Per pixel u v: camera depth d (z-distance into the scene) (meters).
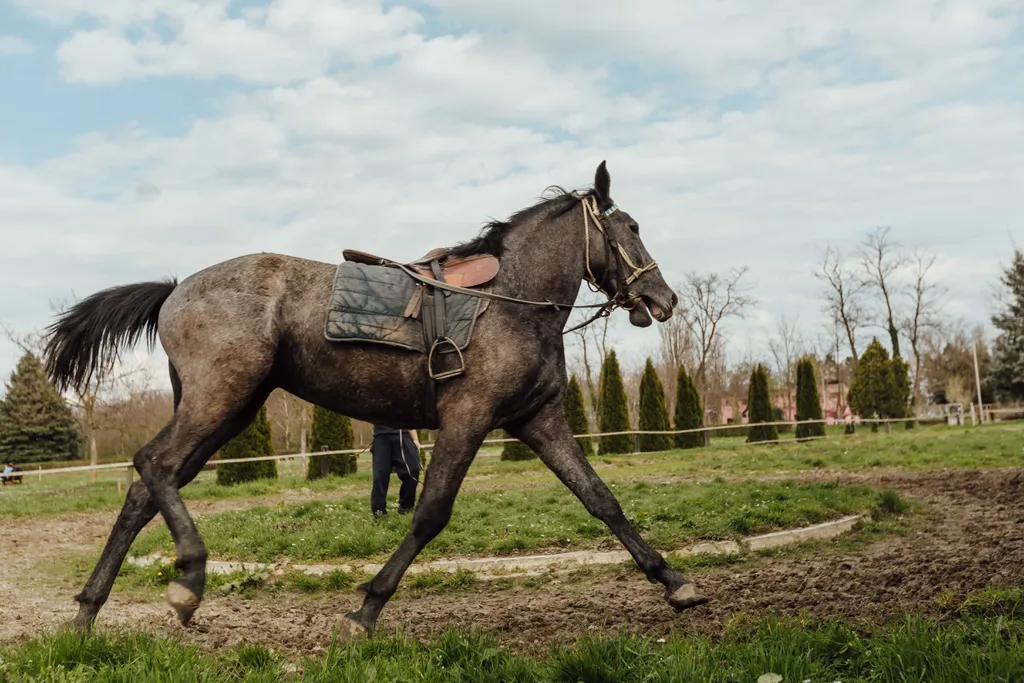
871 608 5.46
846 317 61.31
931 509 10.42
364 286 5.18
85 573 9.23
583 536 8.70
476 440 5.11
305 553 8.55
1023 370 49.81
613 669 4.05
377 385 5.17
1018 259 51.16
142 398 36.38
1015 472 13.50
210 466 29.97
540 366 5.33
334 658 4.33
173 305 5.15
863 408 37.53
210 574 8.07
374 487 10.17
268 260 5.29
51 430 39.66
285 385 5.30
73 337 5.54
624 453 27.23
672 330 54.81
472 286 5.27
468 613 6.26
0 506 16.78
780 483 11.71
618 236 5.87
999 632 4.30
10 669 4.13
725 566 7.82
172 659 4.26
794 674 3.87
